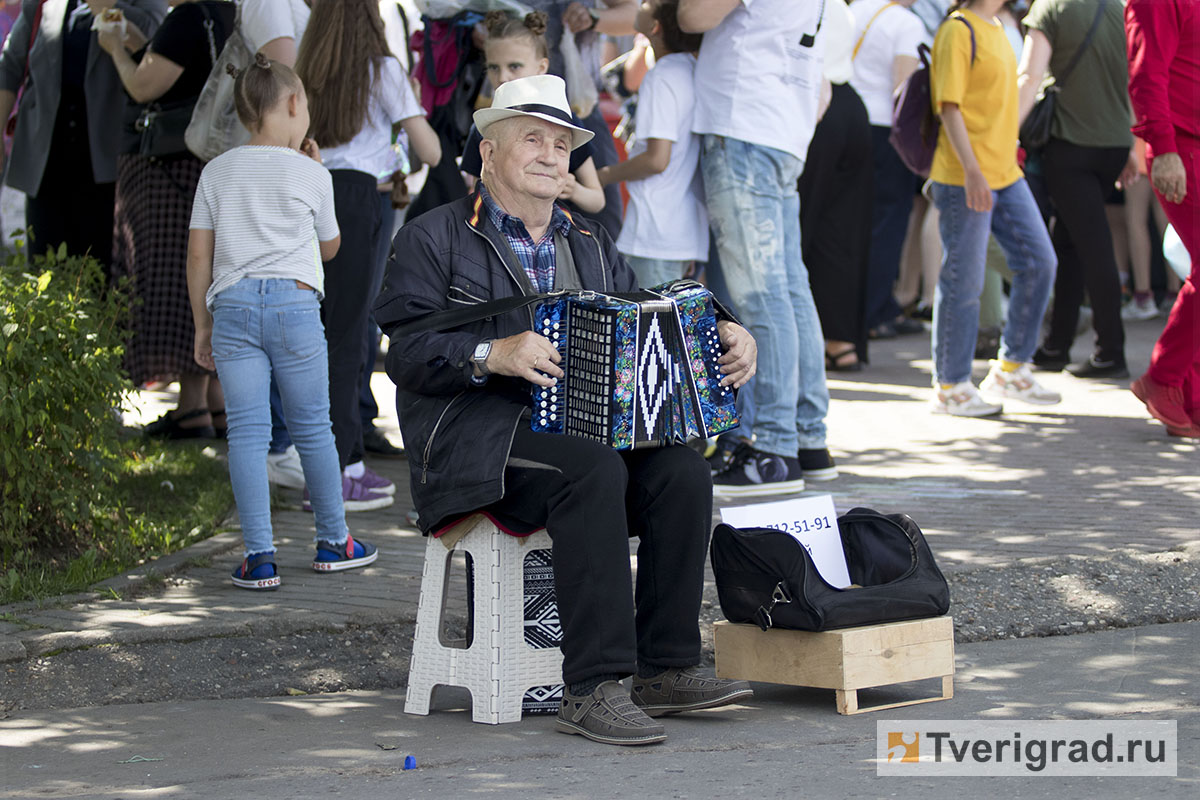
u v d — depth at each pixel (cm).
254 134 613
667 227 803
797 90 774
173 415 909
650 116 782
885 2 1248
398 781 395
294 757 421
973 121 934
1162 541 646
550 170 480
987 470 823
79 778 402
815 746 422
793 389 777
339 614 550
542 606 471
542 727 457
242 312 598
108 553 639
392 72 695
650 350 449
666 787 383
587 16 771
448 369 454
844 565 497
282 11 717
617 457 442
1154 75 819
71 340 606
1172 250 883
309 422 617
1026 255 989
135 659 508
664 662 461
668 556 459
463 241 482
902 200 1317
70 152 916
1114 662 505
